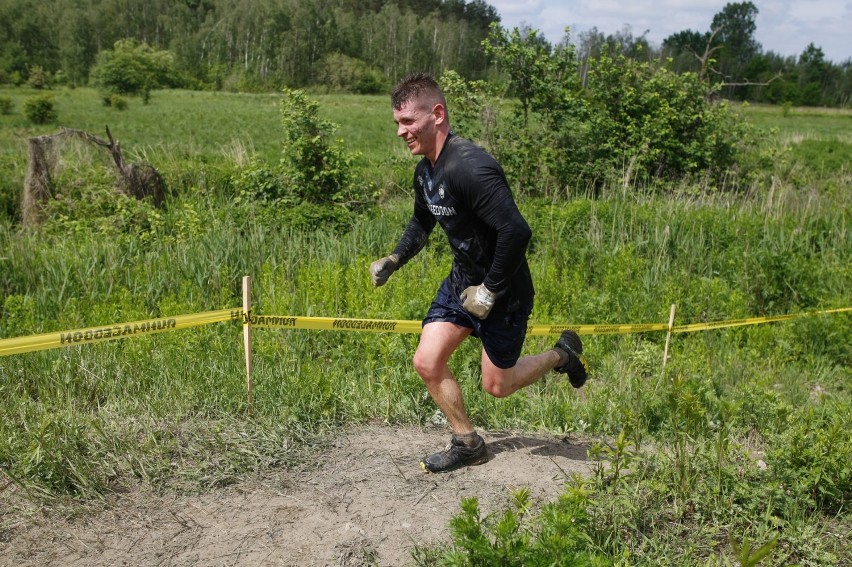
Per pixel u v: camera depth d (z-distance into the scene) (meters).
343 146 11.46
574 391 5.25
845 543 3.24
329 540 3.14
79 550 3.06
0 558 2.99
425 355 3.60
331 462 3.85
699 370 5.60
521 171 12.49
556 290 7.12
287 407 4.32
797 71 118.75
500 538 2.77
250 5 111.81
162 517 3.30
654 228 9.35
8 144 21.25
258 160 11.99
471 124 12.98
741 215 10.18
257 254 7.69
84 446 3.77
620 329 5.69
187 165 13.20
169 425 4.09
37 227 10.22
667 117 12.85
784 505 3.35
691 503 3.44
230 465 3.70
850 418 4.28
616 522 3.18
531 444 4.20
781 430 4.29
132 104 53.84
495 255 3.25
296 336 5.69
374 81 104.56
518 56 12.63
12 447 3.72
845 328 6.81
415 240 3.88
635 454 3.73
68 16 102.12
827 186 14.80
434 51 117.88
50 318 6.28
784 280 8.17
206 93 75.19
